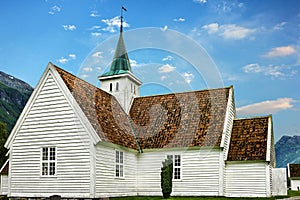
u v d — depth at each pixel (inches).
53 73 772.6
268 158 848.3
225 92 981.2
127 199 767.1
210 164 859.4
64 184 727.7
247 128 938.7
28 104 786.8
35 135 772.0
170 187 757.9
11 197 773.9
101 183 726.5
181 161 880.9
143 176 898.7
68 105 751.7
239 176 866.1
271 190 882.1
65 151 738.2
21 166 776.3
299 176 2342.5
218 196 836.0
